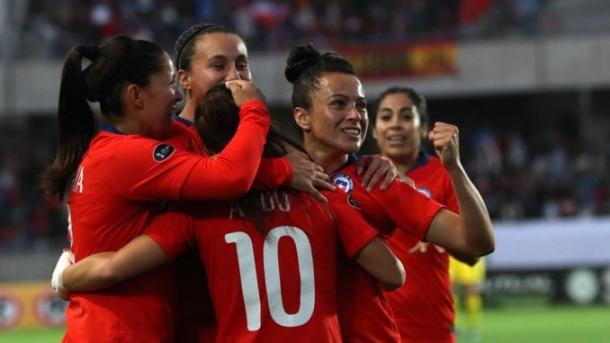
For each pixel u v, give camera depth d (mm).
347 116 16266
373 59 99938
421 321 23922
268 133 15938
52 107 101125
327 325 15570
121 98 16297
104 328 15695
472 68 100250
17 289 75812
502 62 100000
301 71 16859
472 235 15898
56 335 66500
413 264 23875
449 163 15828
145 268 15508
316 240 15742
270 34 100750
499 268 78125
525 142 104000
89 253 16125
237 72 18625
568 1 102250
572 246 77375
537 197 91938
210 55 18516
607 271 76875
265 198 15695
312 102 16406
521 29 100688
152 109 16344
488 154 97312
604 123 105750
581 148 100438
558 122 105688
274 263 15438
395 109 25797
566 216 89312
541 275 77562
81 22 101625
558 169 96938
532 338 53781
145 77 16234
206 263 15695
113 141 15969
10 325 75438
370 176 16641
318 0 103500
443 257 24234
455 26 101375
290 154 15953
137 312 15812
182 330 16438
